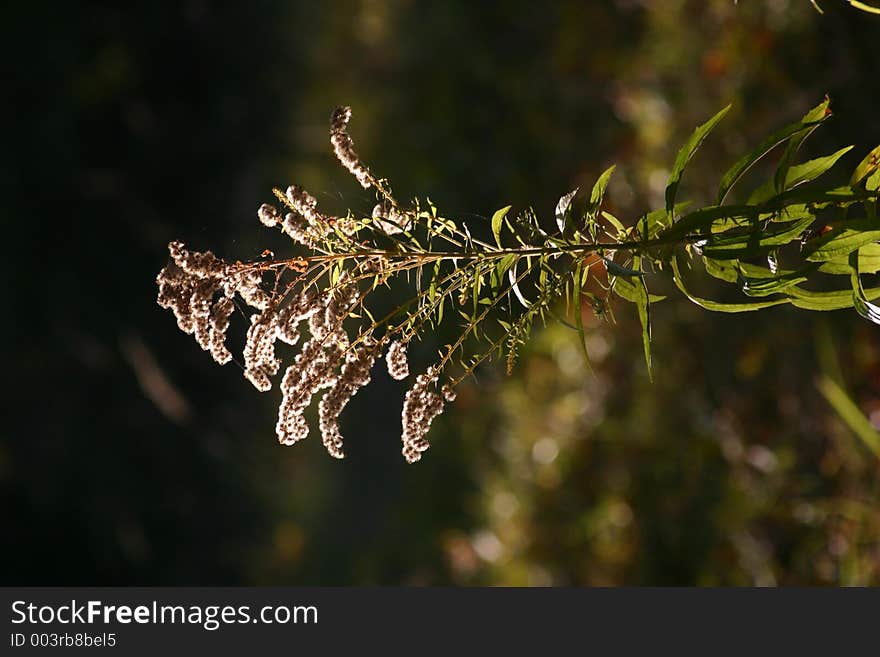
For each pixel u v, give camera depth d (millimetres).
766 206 3090
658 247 3227
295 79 15320
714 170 7832
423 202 11578
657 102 8672
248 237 13656
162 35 13891
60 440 12766
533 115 10609
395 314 3344
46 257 12891
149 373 12922
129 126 13477
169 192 13594
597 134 9703
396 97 13289
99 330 12992
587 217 3412
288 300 3611
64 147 13047
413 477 12406
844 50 6848
